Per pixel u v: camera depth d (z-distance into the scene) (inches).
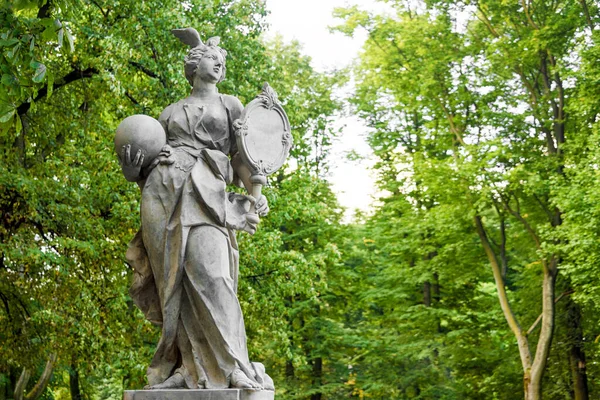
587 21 910.4
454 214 1002.1
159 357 222.2
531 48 927.0
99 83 627.5
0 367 703.1
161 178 223.9
